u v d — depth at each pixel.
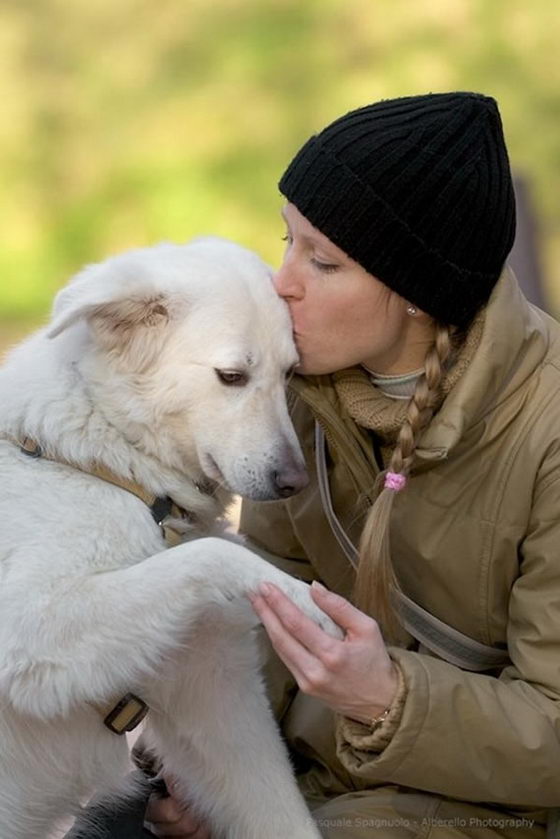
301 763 4.77
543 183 12.96
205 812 4.53
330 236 3.97
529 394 4.00
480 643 4.27
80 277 4.43
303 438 4.56
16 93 15.33
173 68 15.61
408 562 4.23
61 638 3.86
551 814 4.15
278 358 4.28
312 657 3.73
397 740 3.77
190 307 4.27
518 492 4.00
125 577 3.89
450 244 3.92
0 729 4.11
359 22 16.02
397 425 4.07
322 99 14.70
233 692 4.40
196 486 4.40
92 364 4.22
